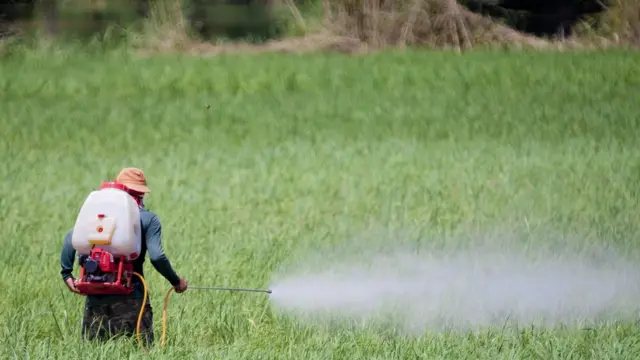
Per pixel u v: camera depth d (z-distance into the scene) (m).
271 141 70.00
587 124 74.00
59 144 67.88
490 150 65.50
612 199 48.59
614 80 90.44
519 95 85.38
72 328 26.67
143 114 78.81
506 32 117.38
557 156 62.28
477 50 111.81
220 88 89.81
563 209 46.53
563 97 84.12
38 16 117.38
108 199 22.67
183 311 28.22
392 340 25.47
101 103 83.06
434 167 59.38
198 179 56.38
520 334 26.09
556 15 135.75
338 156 63.75
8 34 115.69
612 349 24.39
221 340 26.48
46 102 83.25
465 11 116.88
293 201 50.03
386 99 84.94
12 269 34.31
